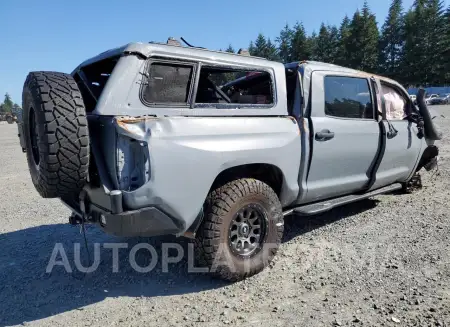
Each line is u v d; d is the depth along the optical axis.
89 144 2.75
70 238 4.64
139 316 2.86
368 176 4.77
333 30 81.50
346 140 4.24
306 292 3.11
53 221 5.43
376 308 2.80
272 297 3.05
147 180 2.70
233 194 3.18
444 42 67.50
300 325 2.64
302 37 78.44
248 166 3.46
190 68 3.10
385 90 5.13
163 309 2.95
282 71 3.73
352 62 72.06
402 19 74.00
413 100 5.92
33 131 3.12
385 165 4.93
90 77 3.86
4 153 14.91
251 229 3.40
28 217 5.71
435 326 2.54
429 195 5.86
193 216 2.99
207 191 3.01
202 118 3.04
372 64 71.81
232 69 3.37
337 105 4.23
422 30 69.00
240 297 3.08
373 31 71.12
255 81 4.01
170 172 2.78
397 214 5.03
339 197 4.57
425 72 69.44
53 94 2.67
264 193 3.40
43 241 4.58
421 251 3.78
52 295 3.24
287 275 3.42
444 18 68.38
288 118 3.70
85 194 3.07
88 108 3.69
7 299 3.19
